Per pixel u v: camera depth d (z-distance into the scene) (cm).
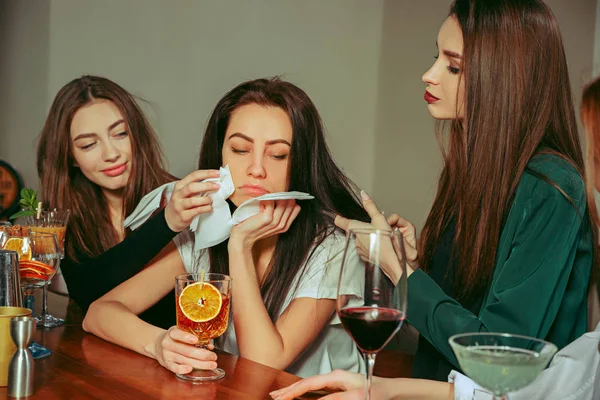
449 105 158
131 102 311
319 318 189
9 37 381
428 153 364
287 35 378
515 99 141
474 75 144
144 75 351
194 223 189
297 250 199
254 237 185
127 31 352
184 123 357
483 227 144
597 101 103
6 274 142
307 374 198
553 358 129
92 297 214
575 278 141
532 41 141
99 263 211
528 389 125
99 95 302
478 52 144
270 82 208
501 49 142
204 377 138
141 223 207
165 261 205
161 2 354
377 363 294
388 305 101
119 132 304
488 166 143
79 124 297
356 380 124
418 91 367
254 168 201
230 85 371
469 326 132
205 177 188
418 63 366
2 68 383
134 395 128
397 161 376
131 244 201
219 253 204
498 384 83
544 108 142
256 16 373
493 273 145
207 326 142
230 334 199
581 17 343
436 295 139
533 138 141
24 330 126
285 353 179
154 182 312
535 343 86
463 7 149
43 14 359
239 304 179
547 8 144
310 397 127
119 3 353
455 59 153
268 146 201
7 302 141
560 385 125
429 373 159
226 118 206
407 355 304
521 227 137
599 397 120
